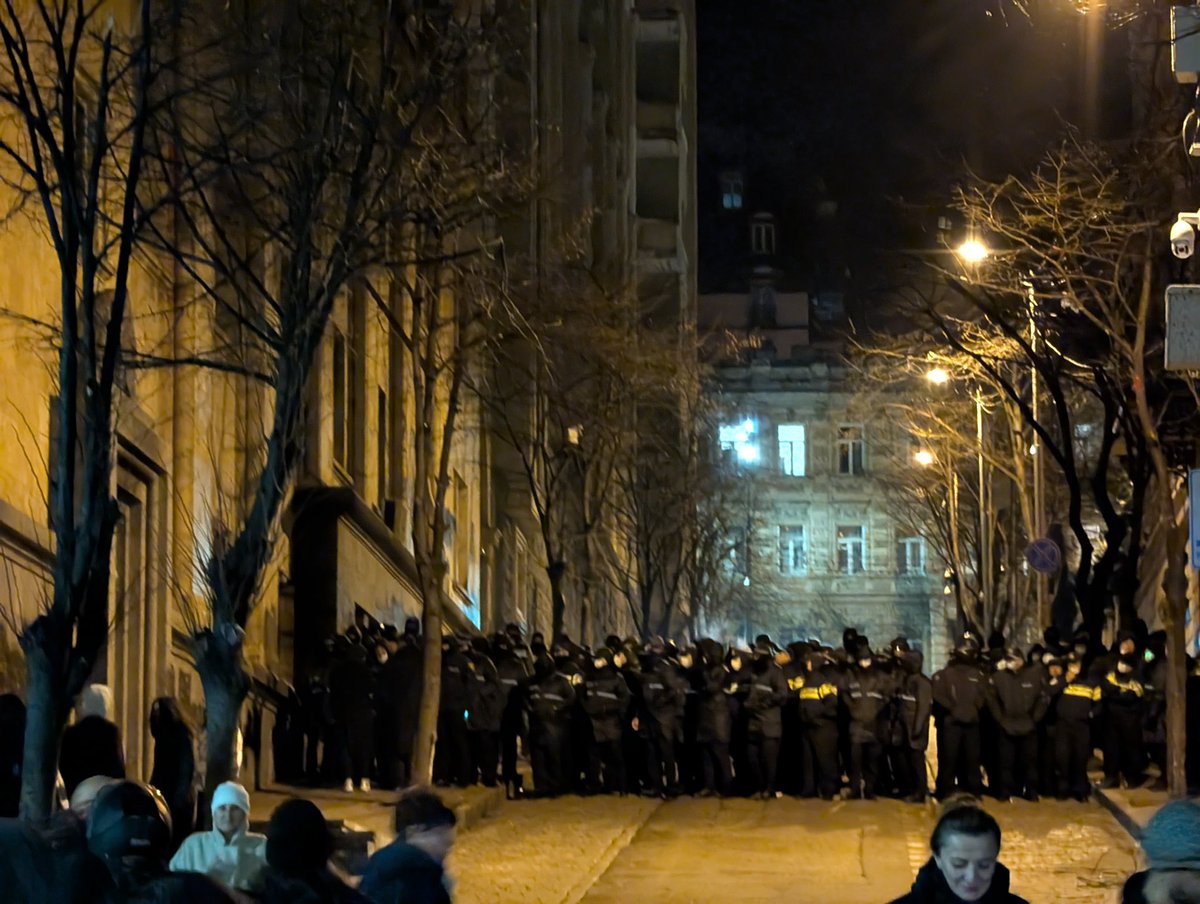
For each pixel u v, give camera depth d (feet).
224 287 73.26
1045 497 146.82
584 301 118.93
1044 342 95.25
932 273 168.45
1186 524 81.87
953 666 82.89
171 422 71.51
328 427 94.63
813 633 303.27
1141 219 83.61
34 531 54.80
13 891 19.63
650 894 56.95
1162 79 79.66
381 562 102.68
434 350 86.63
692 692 85.40
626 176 221.87
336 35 63.21
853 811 79.30
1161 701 82.89
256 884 25.71
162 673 69.21
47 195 39.81
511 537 161.68
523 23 123.75
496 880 58.85
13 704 38.45
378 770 79.46
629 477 161.79
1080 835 70.03
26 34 52.39
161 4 62.49
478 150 90.43
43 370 58.18
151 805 23.21
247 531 46.44
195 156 61.52
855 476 302.66
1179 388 89.30
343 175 56.65
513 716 85.51
